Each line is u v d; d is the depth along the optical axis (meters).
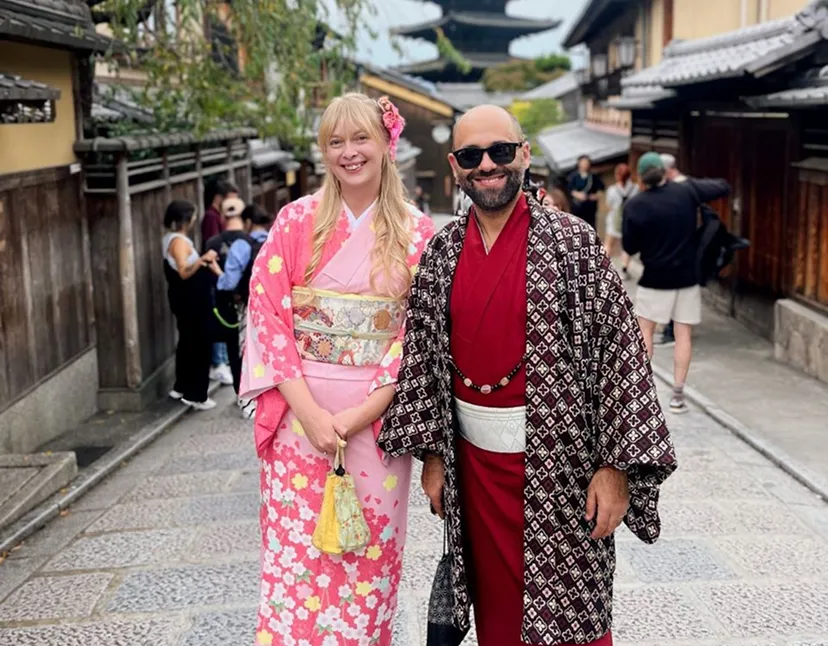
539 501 2.53
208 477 5.93
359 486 2.83
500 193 2.48
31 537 4.94
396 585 3.00
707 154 12.14
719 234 7.57
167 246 7.77
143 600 4.04
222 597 4.03
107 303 7.84
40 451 6.61
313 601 2.87
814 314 8.20
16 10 6.07
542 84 45.97
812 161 8.25
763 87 9.19
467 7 54.94
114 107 9.54
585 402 2.51
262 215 7.88
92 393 7.76
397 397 2.72
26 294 6.50
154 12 8.98
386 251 2.78
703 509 4.94
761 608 3.77
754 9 14.73
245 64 9.31
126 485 5.86
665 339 9.66
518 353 2.51
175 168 9.50
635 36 20.05
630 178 17.48
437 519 4.86
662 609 3.78
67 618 3.89
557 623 2.57
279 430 2.86
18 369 6.34
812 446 6.03
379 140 2.76
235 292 7.23
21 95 4.88
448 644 2.80
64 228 7.26
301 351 2.83
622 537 4.57
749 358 8.91
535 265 2.48
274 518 2.90
